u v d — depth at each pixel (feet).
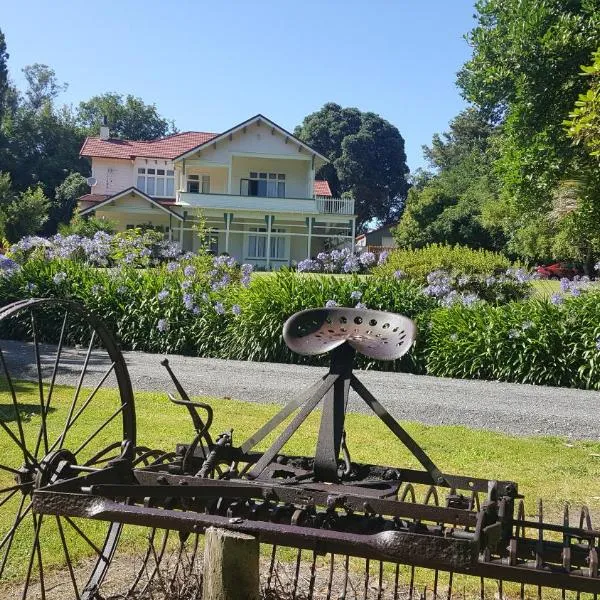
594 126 24.67
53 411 23.56
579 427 25.13
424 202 147.02
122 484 9.58
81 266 44.04
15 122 199.62
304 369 35.09
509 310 36.45
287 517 9.69
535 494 17.42
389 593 12.23
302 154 127.13
